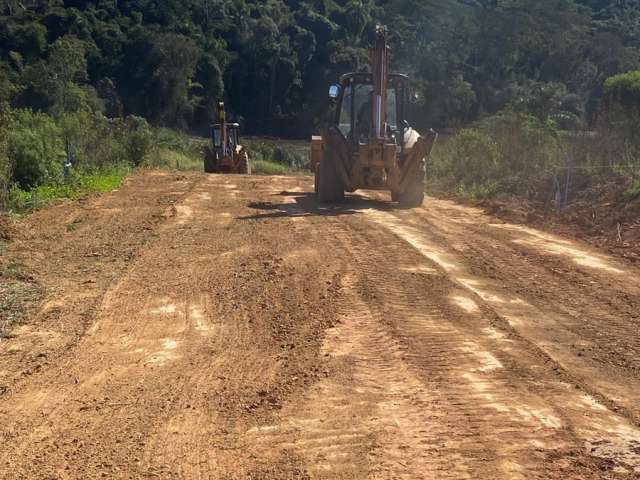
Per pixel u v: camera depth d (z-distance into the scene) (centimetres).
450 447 422
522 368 551
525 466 400
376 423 456
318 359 571
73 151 2041
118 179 1955
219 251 978
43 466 416
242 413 480
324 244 1010
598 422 457
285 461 411
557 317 689
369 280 806
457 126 2595
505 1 7519
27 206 1401
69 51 5912
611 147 1495
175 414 483
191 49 7825
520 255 961
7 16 8000
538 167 1641
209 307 728
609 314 702
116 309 731
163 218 1271
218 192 1700
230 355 593
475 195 1608
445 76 6656
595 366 560
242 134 8519
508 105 2995
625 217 1149
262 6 9600
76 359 598
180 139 4875
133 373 562
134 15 8919
